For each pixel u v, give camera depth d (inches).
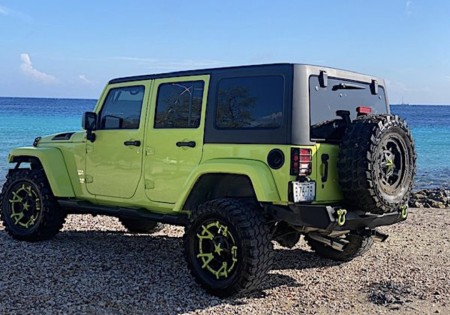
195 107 219.5
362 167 186.7
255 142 197.0
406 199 204.5
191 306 188.2
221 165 200.7
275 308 188.7
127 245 283.7
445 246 299.6
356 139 189.8
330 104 204.1
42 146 288.5
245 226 190.7
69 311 179.5
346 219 190.7
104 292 200.2
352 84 218.2
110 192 253.9
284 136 189.5
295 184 185.6
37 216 279.4
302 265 251.1
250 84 202.7
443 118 3688.5
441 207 530.9
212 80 214.8
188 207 220.1
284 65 195.3
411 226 370.0
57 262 240.1
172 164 225.5
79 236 305.4
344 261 257.0
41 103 5305.1
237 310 185.2
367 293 208.1
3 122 2059.5
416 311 188.4
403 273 237.6
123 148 246.1
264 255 191.8
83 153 266.2
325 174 194.7
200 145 214.8
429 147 1482.5
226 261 198.2
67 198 274.5
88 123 256.8
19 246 270.5
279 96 194.1
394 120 196.9
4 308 180.5
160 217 232.2
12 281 210.1
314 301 197.5
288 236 225.1
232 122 205.8
